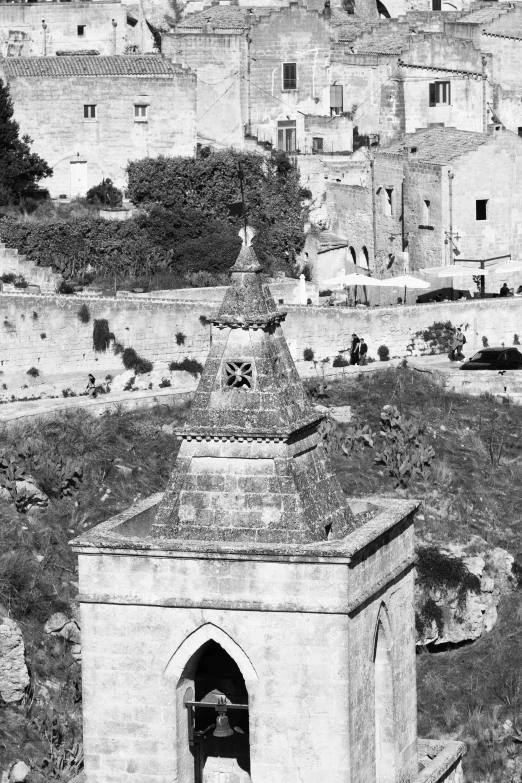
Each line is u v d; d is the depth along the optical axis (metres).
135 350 134.50
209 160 166.62
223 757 60.50
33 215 160.62
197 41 182.62
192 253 156.12
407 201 165.62
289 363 60.00
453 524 120.94
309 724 57.50
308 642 57.16
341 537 59.25
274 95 184.75
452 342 143.88
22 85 170.12
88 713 58.78
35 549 109.88
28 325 131.38
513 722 107.06
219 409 58.78
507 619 116.19
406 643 62.44
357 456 126.81
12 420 121.00
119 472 118.75
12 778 93.75
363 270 171.25
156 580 57.84
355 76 187.25
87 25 193.75
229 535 58.41
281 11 184.75
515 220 163.75
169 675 58.25
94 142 171.50
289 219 168.75
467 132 167.62
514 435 132.25
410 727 62.97
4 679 99.88
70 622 105.38
